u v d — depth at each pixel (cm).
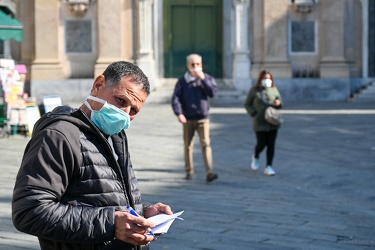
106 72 308
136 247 320
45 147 289
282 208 876
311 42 2803
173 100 1077
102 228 283
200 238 704
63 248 297
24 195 280
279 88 2752
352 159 1318
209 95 1074
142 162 1284
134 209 320
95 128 303
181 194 976
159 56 2767
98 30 2694
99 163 303
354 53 2847
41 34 2677
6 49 2689
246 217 813
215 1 2811
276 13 2756
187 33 2806
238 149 1455
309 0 2769
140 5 2684
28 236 688
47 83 2667
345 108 2386
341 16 2767
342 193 999
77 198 298
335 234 731
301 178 1131
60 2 2703
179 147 1477
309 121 1939
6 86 1611
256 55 2786
